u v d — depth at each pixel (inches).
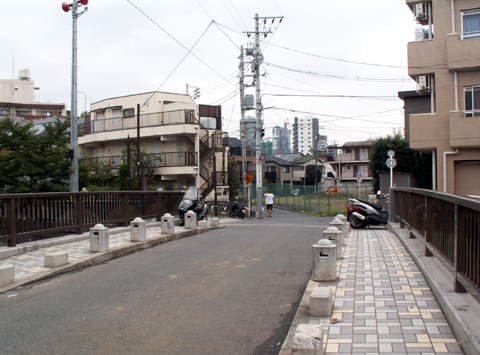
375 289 236.8
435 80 793.6
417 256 294.8
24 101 2471.7
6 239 350.3
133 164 1188.5
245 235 526.3
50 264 314.8
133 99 1382.9
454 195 201.9
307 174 2682.1
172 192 691.4
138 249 416.8
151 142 1363.2
